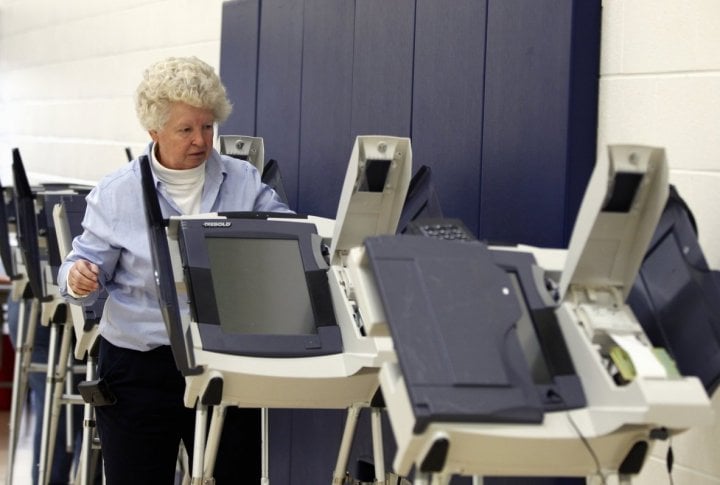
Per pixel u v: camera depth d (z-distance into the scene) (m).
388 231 8.66
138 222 9.27
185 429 9.68
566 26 9.52
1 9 27.08
